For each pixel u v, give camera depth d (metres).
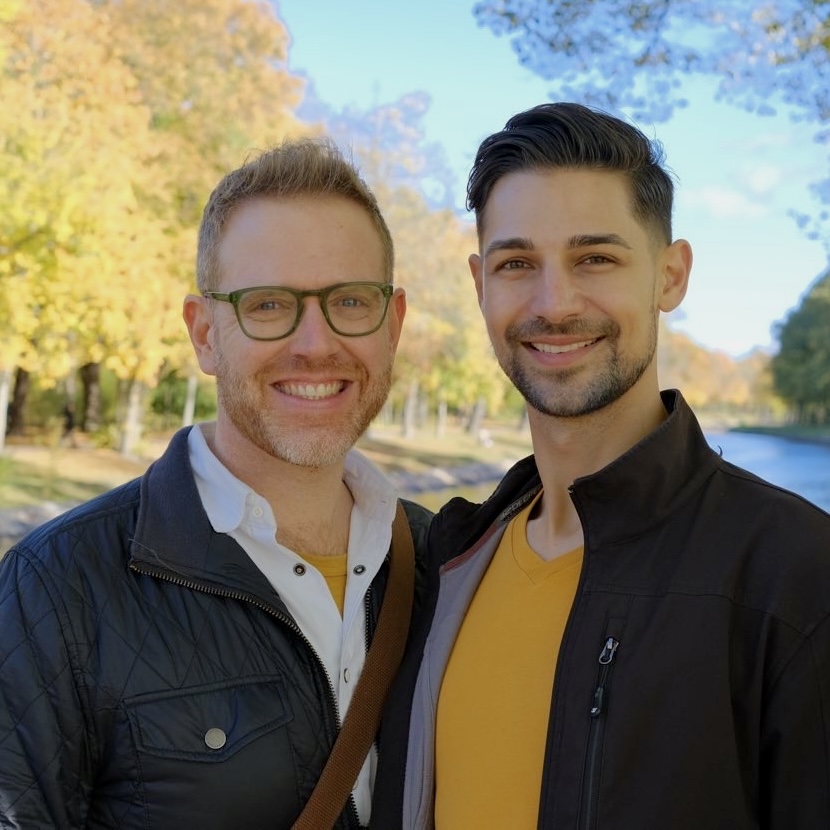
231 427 2.06
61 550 1.84
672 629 1.52
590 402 1.78
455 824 1.76
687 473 1.67
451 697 1.85
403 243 24.69
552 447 1.86
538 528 1.94
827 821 1.43
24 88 14.68
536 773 1.67
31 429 24.64
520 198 1.80
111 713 1.76
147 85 18.22
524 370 1.83
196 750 1.76
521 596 1.85
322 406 2.03
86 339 16.92
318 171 2.05
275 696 1.86
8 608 1.79
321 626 2.00
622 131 1.79
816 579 1.49
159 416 28.42
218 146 19.14
